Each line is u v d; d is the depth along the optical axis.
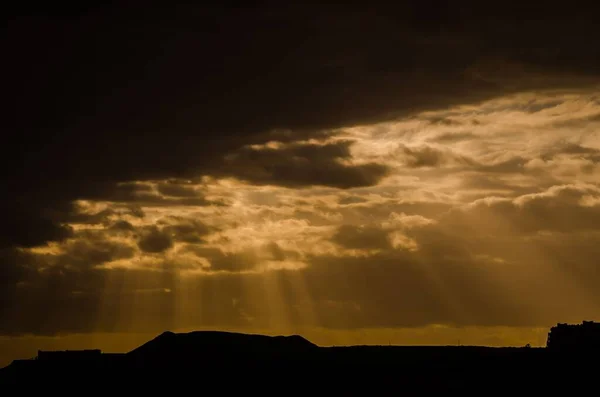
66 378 157.25
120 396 147.75
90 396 148.38
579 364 151.12
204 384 151.88
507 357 157.75
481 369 153.88
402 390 146.38
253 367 158.50
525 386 144.50
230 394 147.38
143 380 154.62
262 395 146.75
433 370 154.62
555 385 144.62
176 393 148.75
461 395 142.62
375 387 148.25
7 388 154.38
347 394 145.25
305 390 148.12
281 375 155.25
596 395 139.12
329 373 155.75
